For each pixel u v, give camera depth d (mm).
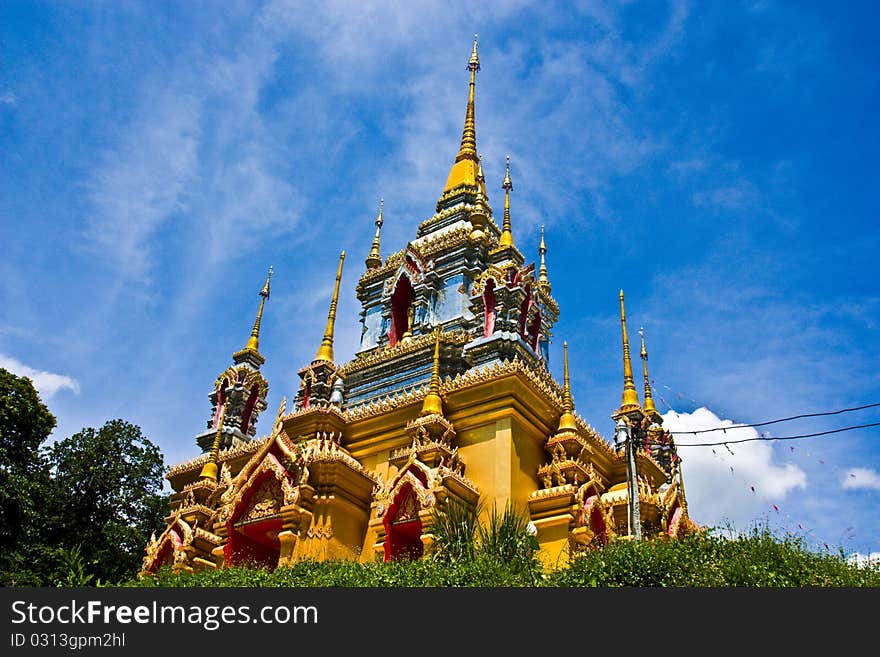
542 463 28734
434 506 24391
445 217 43125
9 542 31953
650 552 18781
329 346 34062
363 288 43000
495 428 27734
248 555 28438
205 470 32531
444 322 37875
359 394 36094
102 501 37688
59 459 38031
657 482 33906
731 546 18969
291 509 26516
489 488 26547
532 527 26141
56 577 31922
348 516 27625
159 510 38781
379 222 46656
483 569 18609
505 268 34062
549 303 42906
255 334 41000
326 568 20875
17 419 34062
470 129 48344
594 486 28062
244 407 38625
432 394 28641
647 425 35312
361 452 30328
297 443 28953
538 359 33312
